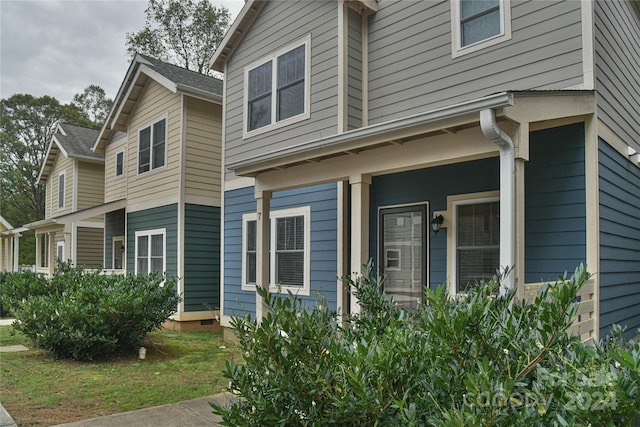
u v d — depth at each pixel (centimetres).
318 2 746
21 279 837
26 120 3281
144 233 1142
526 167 520
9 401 471
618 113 586
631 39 685
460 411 156
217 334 952
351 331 265
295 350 217
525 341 197
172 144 1058
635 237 650
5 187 3097
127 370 621
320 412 210
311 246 742
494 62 573
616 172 558
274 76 818
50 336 659
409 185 647
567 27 513
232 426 215
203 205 1054
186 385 544
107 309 662
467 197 585
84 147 1672
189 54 2428
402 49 677
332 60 716
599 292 465
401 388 190
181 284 1002
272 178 643
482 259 569
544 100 424
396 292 650
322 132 721
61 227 1439
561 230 490
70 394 501
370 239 683
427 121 429
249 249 866
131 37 2398
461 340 186
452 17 618
